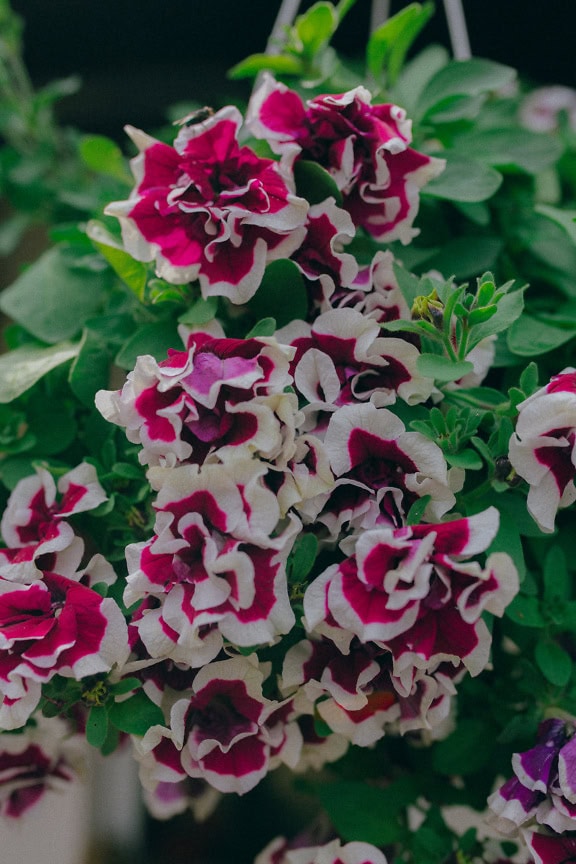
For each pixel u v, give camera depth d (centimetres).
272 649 68
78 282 79
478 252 76
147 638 65
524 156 78
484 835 76
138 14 106
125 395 65
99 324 74
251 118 70
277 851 78
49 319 78
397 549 63
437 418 67
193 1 105
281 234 68
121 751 79
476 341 67
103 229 72
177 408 64
